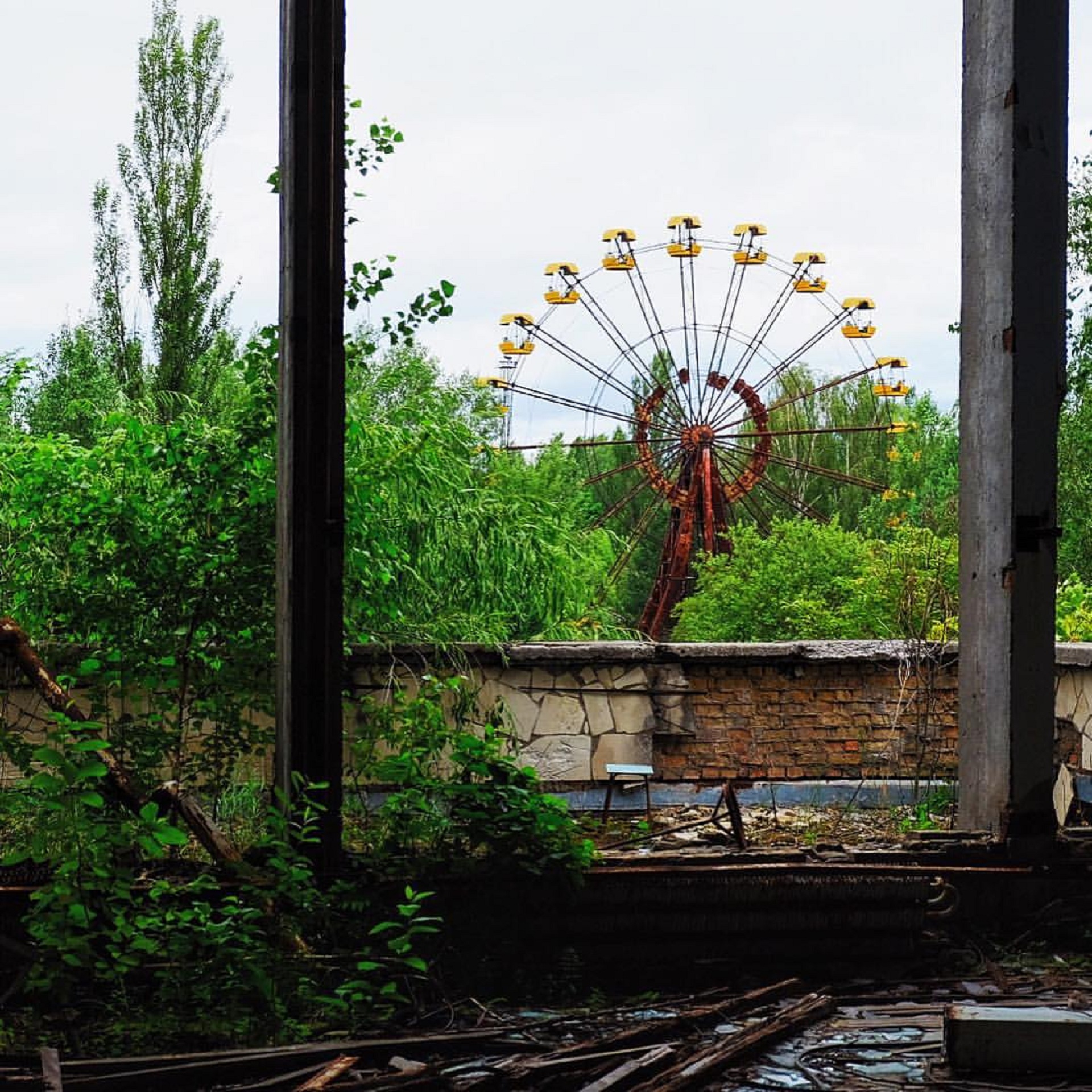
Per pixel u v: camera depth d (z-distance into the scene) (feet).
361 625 29.48
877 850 21.88
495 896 20.11
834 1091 15.31
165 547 25.84
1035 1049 15.87
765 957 20.57
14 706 26.89
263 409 25.76
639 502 141.08
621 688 30.32
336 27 20.97
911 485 132.16
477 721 29.73
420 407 36.27
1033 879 22.08
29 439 27.61
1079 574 57.67
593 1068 15.96
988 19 22.95
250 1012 17.49
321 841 20.15
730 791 22.57
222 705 25.30
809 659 30.94
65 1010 17.79
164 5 67.67
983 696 22.93
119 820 19.62
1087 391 57.00
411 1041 16.60
